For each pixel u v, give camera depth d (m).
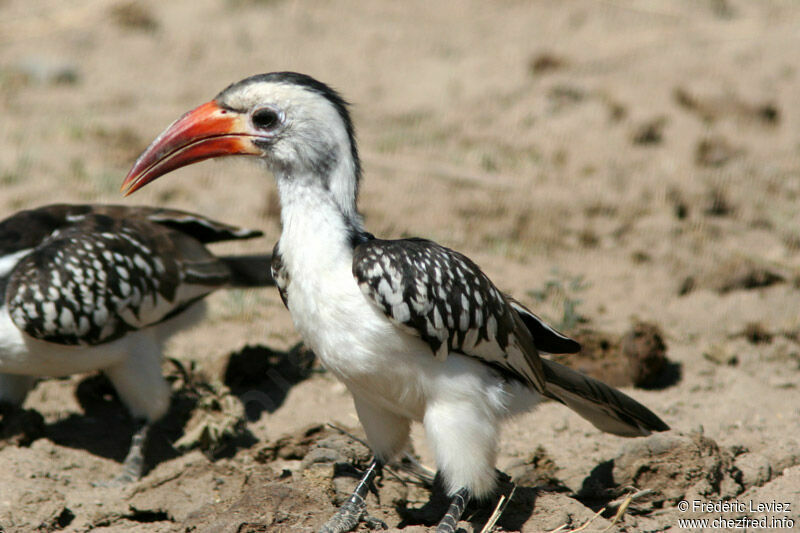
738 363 11.77
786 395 10.97
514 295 13.35
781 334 12.41
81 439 10.40
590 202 16.27
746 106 19.66
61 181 16.73
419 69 22.55
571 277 14.03
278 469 9.47
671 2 25.78
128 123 19.56
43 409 10.92
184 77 22.28
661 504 8.54
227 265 11.03
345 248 7.65
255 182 17.38
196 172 17.67
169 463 9.92
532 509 8.30
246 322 12.73
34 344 9.38
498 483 8.49
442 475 8.04
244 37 24.61
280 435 10.30
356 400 8.28
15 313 9.12
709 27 24.08
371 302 7.49
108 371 9.88
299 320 7.85
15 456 9.63
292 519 8.02
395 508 8.63
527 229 15.55
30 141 18.55
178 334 10.76
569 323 12.14
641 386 11.12
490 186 17.00
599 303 13.22
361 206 16.06
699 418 10.38
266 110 7.88
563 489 9.07
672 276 14.01
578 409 9.06
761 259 14.27
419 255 7.61
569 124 19.38
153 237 10.15
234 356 11.33
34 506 8.62
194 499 8.68
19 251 9.72
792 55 22.09
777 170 17.59
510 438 10.13
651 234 15.28
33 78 21.94
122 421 10.86
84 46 23.95
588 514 8.23
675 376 11.39
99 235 9.70
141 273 9.76
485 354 7.91
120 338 9.71
